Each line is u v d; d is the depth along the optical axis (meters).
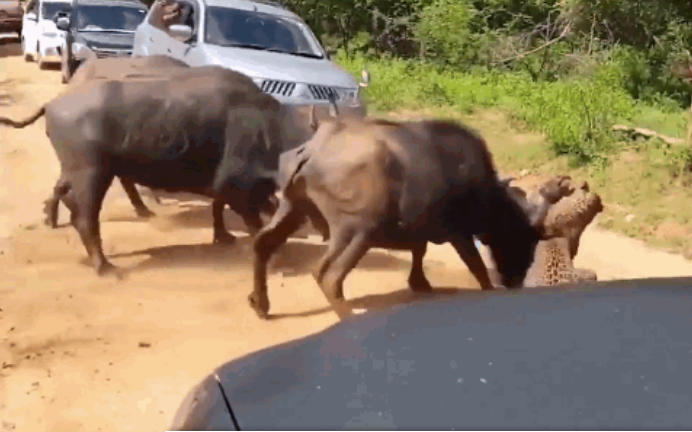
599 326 2.31
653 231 10.15
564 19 22.64
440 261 8.50
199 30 11.35
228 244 8.56
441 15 23.42
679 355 2.12
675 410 1.87
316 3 25.39
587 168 12.65
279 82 10.42
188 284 7.32
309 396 2.11
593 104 14.58
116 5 19.48
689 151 12.16
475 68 22.53
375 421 1.94
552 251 6.52
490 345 2.24
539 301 2.56
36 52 24.97
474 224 6.45
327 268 6.24
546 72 22.62
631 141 13.90
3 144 13.51
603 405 1.89
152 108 7.36
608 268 8.80
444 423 1.89
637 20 20.50
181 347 5.94
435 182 6.18
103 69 7.94
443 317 2.50
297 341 2.57
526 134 15.08
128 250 8.30
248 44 11.40
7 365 5.56
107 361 5.67
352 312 6.25
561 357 2.12
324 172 6.13
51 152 13.04
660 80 20.88
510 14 24.62
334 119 6.46
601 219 10.66
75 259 7.95
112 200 10.38
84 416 4.89
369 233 6.12
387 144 6.12
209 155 7.54
